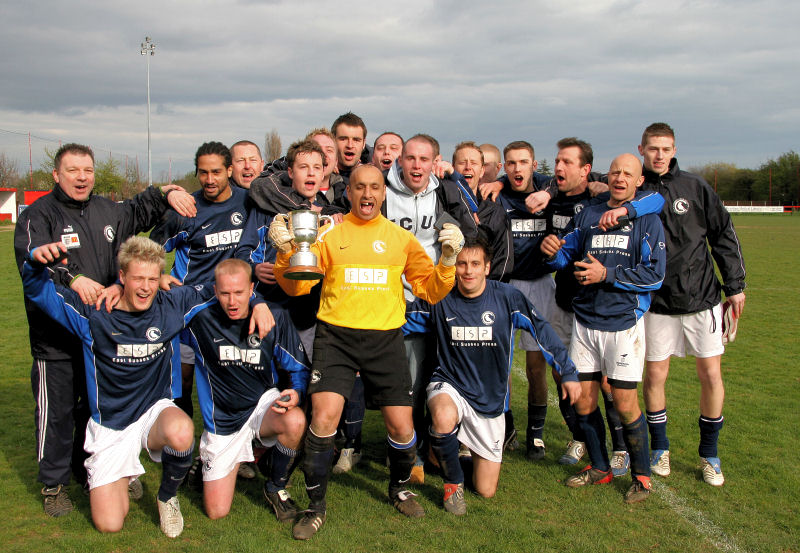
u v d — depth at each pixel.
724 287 4.55
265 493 3.89
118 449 3.68
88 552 3.39
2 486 4.21
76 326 3.66
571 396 4.07
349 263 3.67
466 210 4.59
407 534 3.61
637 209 4.18
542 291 5.43
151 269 3.61
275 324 3.91
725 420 5.66
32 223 3.86
